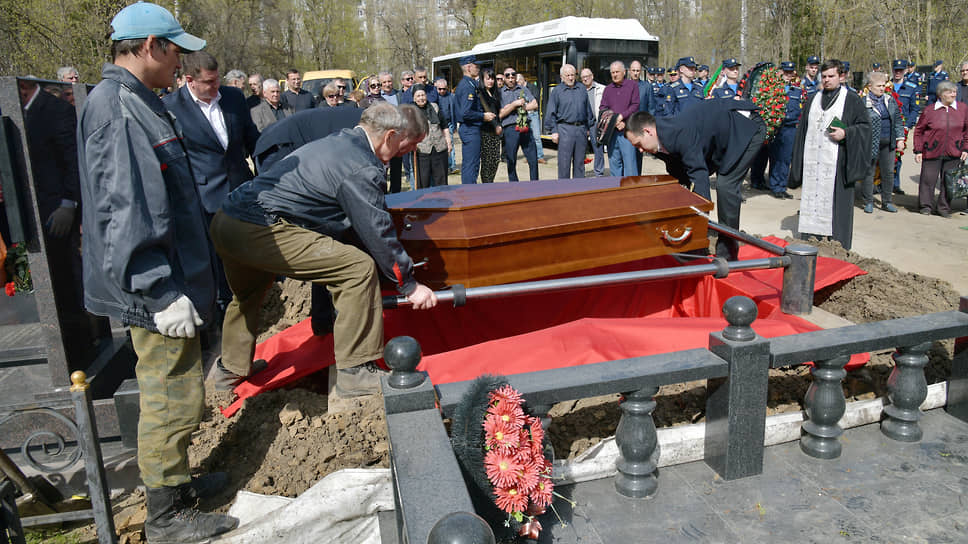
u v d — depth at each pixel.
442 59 21.14
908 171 11.88
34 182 2.85
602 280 3.24
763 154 10.30
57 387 3.04
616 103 8.74
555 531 2.26
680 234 3.70
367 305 2.83
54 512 2.79
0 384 3.22
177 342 2.36
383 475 2.47
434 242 3.21
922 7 23.12
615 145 8.87
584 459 2.53
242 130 4.86
